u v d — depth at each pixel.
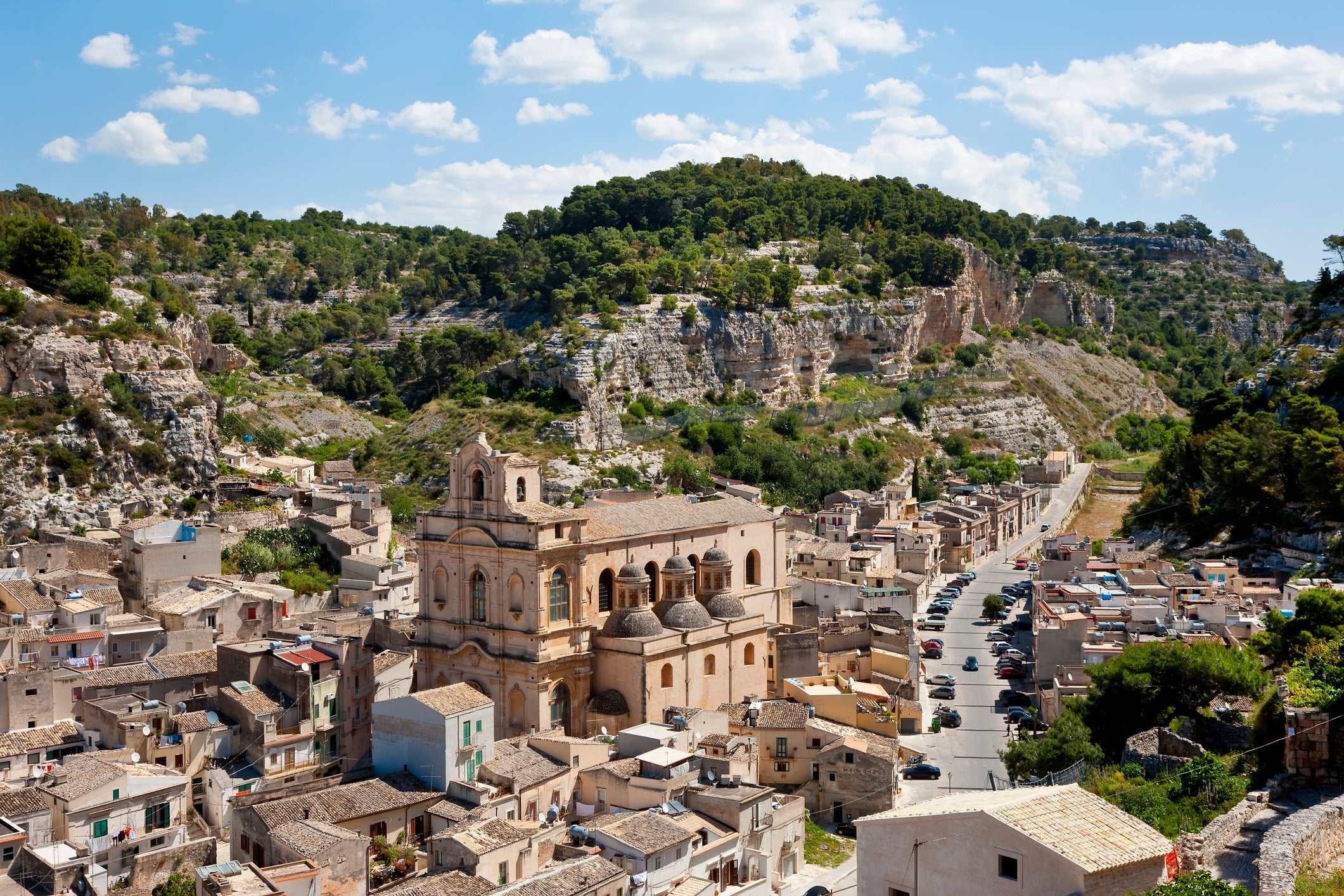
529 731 141.75
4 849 102.81
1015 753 131.88
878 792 138.25
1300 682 95.81
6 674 131.50
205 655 147.25
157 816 114.81
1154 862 58.97
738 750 128.75
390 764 123.94
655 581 156.25
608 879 96.00
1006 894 59.44
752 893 111.69
